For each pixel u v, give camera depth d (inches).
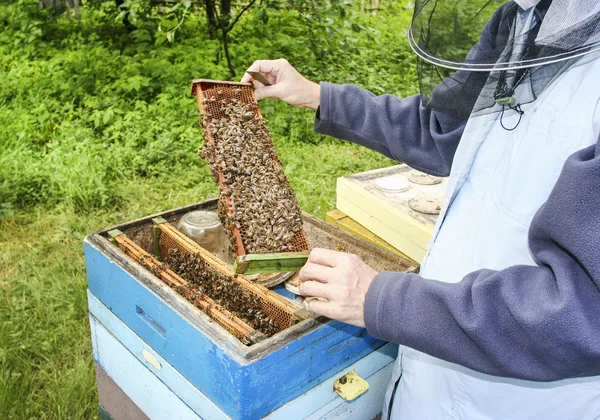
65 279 135.5
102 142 214.7
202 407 61.4
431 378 59.1
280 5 258.7
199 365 59.6
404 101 75.5
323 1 254.2
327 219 109.7
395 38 340.8
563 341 39.2
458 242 56.9
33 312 125.5
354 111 77.2
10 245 152.4
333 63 283.1
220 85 74.5
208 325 58.4
